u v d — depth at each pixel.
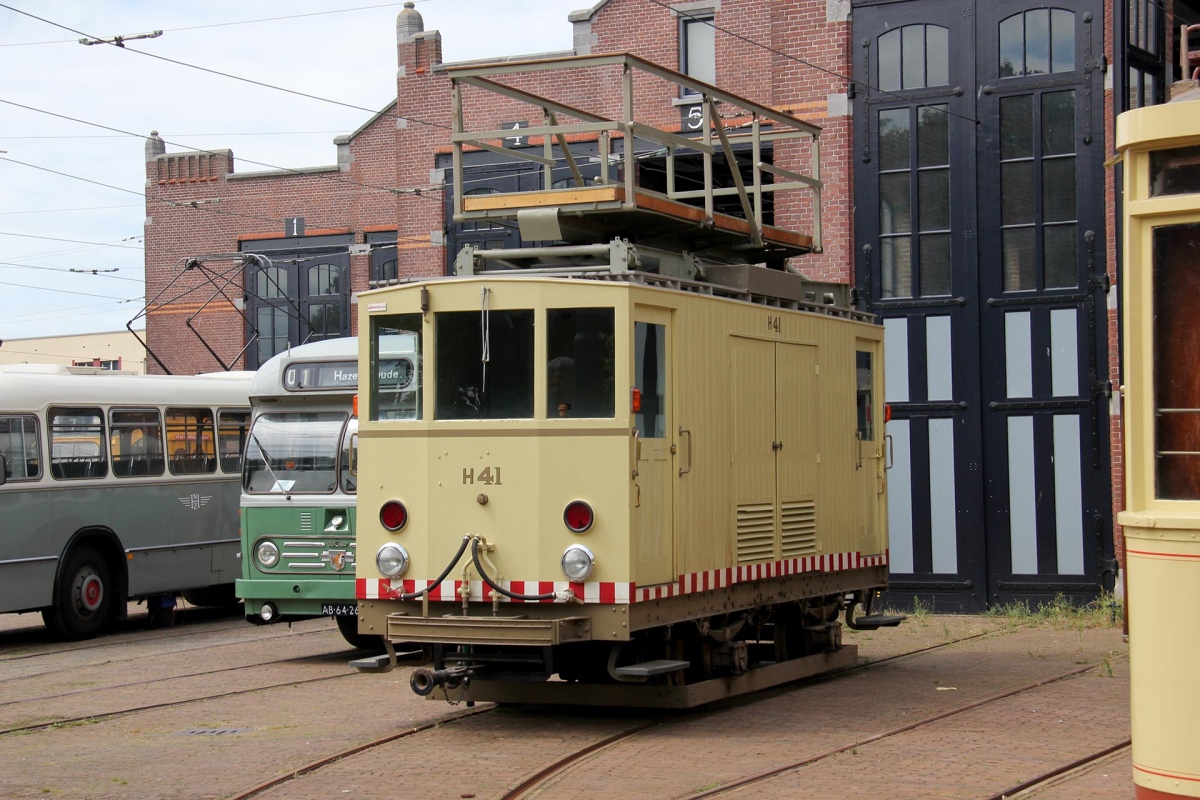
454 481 10.34
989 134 19.38
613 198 10.75
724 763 9.12
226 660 15.53
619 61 10.81
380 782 8.72
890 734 10.14
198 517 19.81
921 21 19.78
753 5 21.48
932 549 19.58
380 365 10.73
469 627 9.95
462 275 11.16
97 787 8.82
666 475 10.43
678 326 10.64
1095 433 18.77
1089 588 18.80
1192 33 18.59
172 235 33.50
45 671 14.80
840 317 13.50
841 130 20.19
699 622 10.95
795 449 12.43
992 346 19.34
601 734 10.31
